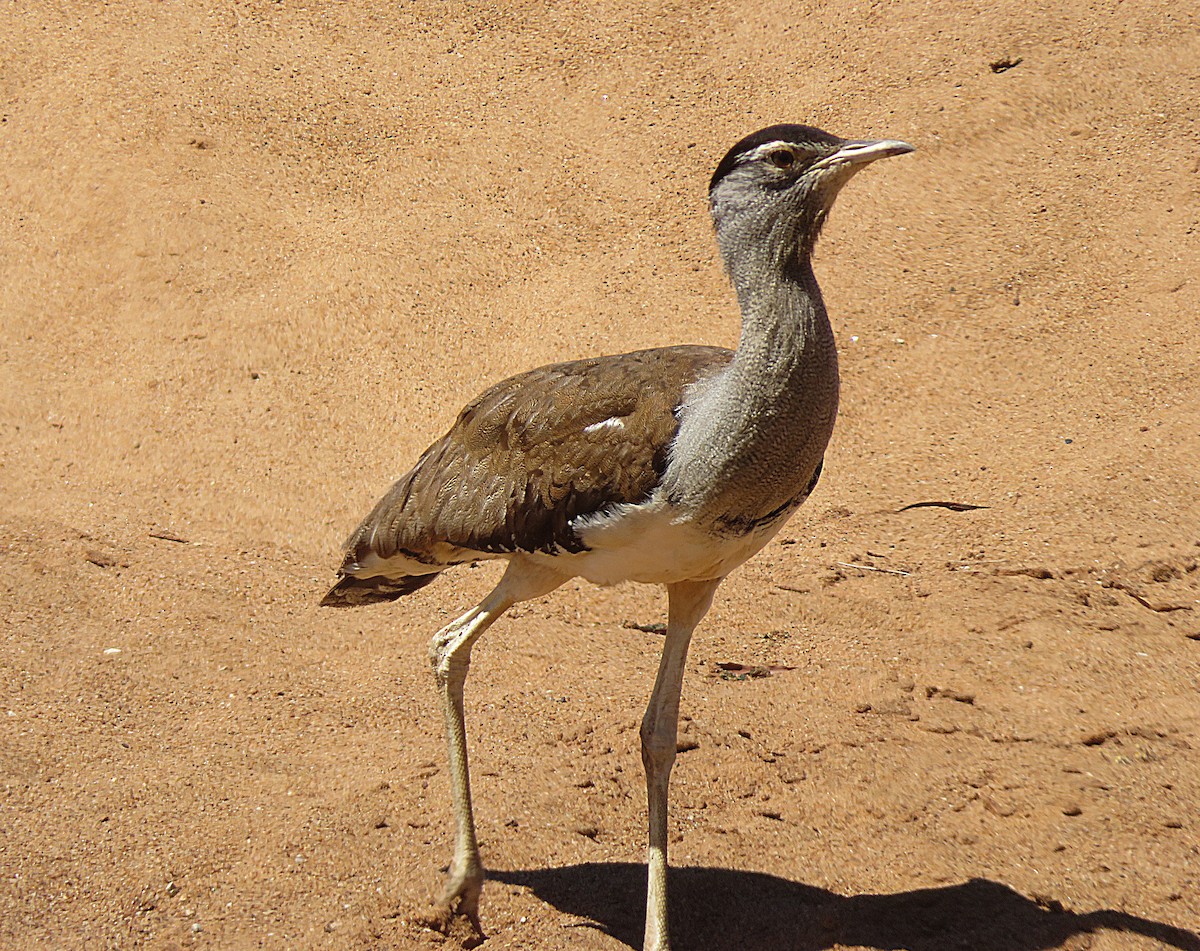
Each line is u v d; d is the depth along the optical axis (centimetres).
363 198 1745
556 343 1537
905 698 1002
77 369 1513
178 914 785
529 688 1030
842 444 1425
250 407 1469
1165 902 794
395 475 1392
